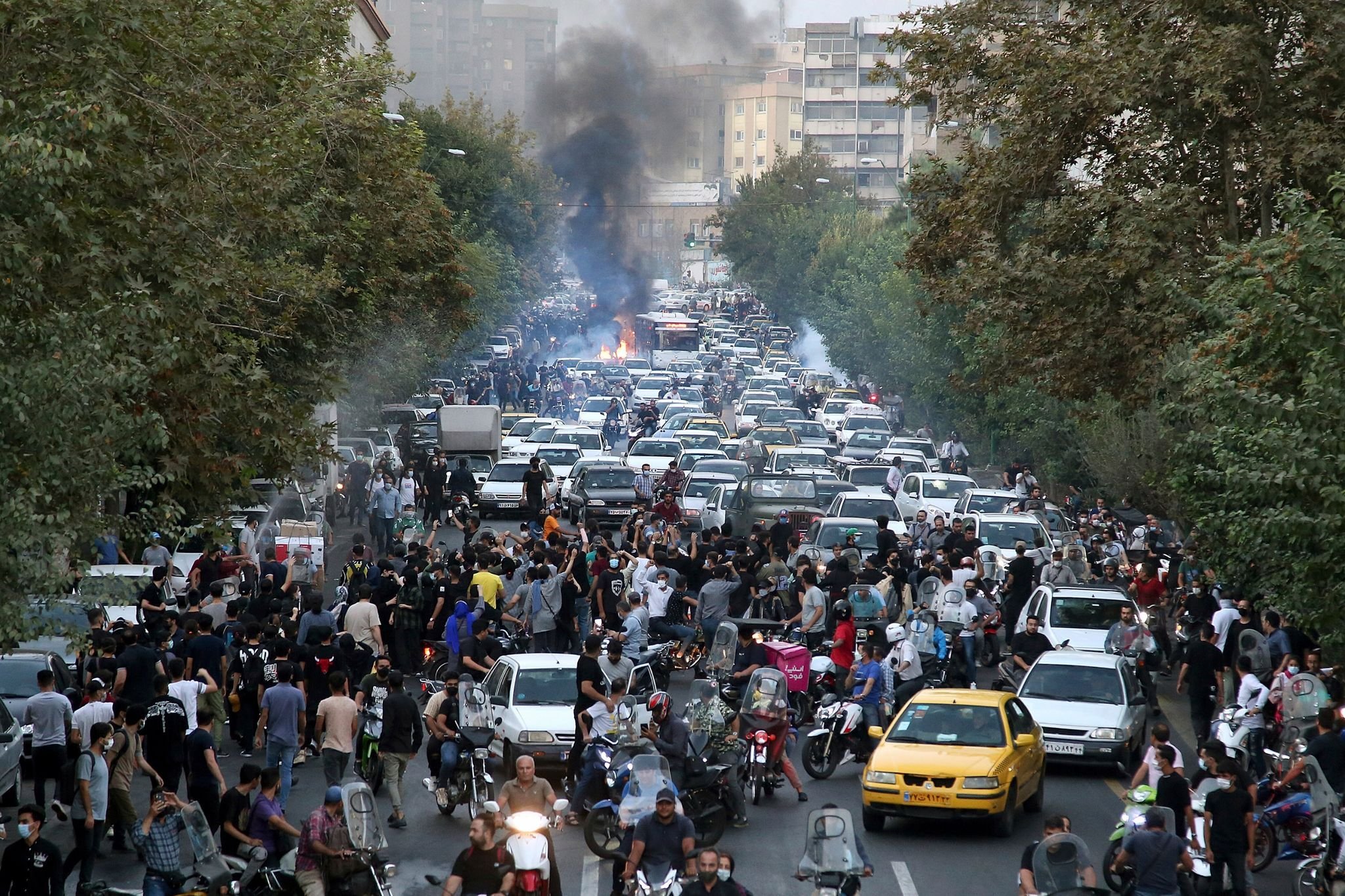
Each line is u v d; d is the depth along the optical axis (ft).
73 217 80.64
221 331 122.72
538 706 106.93
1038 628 132.77
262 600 126.62
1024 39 174.19
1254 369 98.27
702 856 64.44
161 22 96.32
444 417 291.38
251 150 119.96
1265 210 148.97
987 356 193.57
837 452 322.14
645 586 146.92
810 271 573.74
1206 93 143.64
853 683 117.91
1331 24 145.59
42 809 76.43
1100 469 217.56
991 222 174.60
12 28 82.69
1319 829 86.12
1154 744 82.74
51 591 70.64
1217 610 142.31
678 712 123.44
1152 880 71.20
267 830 78.07
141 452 92.17
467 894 69.97
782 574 152.25
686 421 342.44
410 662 137.69
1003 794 92.79
